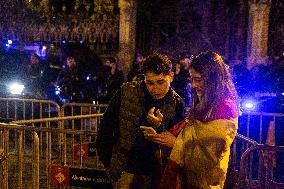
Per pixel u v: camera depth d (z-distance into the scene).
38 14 14.43
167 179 2.69
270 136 7.38
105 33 13.66
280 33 12.14
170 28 13.90
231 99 2.59
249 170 4.42
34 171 4.41
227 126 2.52
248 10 12.57
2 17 14.52
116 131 3.09
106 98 9.74
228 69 2.66
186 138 2.63
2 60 12.55
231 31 13.04
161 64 2.91
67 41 14.18
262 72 9.45
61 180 4.02
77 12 14.10
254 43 11.84
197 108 2.65
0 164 4.64
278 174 6.67
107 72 10.79
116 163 3.10
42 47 14.75
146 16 13.96
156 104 3.02
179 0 13.65
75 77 10.52
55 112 9.96
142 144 3.05
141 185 3.11
